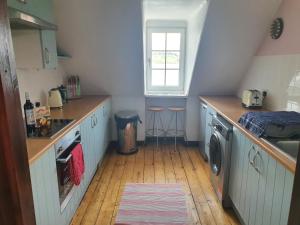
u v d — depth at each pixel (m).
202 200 2.50
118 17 2.64
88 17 2.63
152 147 4.04
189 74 3.68
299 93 2.11
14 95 0.65
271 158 1.47
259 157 1.63
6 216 0.66
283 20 2.37
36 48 2.01
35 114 1.91
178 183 2.84
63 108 2.74
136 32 2.84
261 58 2.87
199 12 2.94
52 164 1.63
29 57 2.02
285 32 2.33
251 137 1.73
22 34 1.98
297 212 0.72
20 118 0.68
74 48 3.06
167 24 3.81
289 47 2.27
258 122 1.78
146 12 3.30
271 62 2.62
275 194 1.42
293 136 1.68
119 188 2.74
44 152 1.48
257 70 2.98
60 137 1.74
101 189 2.71
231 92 3.78
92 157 2.74
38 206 1.42
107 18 2.65
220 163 2.37
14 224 0.67
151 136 4.24
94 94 3.81
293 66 2.20
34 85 2.47
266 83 2.73
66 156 1.83
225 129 2.22
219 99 3.42
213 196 2.57
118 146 3.76
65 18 2.64
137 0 2.43
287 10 2.30
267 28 2.69
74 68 3.36
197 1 2.65
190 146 4.10
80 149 2.09
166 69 4.04
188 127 4.05
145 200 2.51
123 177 3.00
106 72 3.44
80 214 2.27
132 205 2.42
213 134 2.65
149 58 3.97
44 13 1.99
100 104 3.08
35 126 1.85
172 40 3.90
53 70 2.96
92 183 2.84
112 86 3.69
